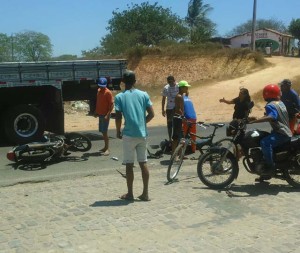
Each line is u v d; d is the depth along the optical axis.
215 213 4.41
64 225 4.05
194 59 29.67
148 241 3.67
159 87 28.94
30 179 6.13
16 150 6.94
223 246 3.56
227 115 17.00
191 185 5.55
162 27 44.47
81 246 3.56
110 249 3.50
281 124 5.13
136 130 4.70
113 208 4.55
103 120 7.73
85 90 10.03
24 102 9.16
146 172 4.80
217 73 27.97
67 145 7.58
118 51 39.16
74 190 5.34
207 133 10.61
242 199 4.89
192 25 49.56
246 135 5.25
